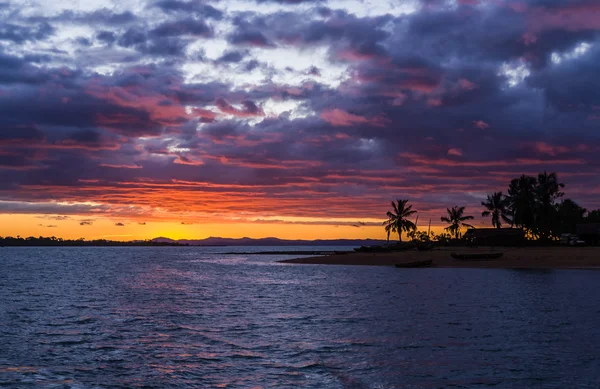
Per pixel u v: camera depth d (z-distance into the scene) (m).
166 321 30.59
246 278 68.94
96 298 44.41
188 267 105.19
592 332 25.23
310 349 22.25
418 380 17.44
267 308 36.41
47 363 20.27
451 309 34.12
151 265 117.19
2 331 27.39
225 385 17.17
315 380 17.61
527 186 107.81
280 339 24.56
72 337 25.56
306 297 43.38
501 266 75.94
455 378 17.59
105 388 17.00
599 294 41.28
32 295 47.66
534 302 36.72
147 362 20.25
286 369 19.03
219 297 44.41
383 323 28.94
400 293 45.22
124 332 26.89
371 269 81.94
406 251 109.25
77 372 18.92
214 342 24.00
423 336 24.86
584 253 81.00
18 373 18.83
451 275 65.12
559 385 16.70
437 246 119.75
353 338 24.59
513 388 16.44
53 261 146.75
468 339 23.95
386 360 20.16
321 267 92.19
